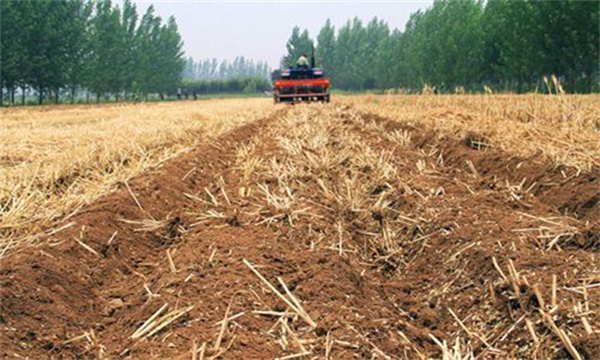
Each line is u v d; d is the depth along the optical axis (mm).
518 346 4133
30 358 3986
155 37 87938
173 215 7215
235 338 4074
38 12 51250
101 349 4230
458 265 5543
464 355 4266
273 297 4715
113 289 5277
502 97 18203
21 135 12328
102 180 8078
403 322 4781
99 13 68625
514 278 4633
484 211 6641
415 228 6719
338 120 17812
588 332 3830
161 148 11375
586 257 4938
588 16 38781
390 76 85688
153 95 101750
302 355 3959
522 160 8492
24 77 50281
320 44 113250
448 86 60844
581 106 11867
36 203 6848
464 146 10531
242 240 5805
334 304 4723
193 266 5168
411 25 81062
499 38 53562
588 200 6500
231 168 9891
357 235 6805
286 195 7621
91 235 5930
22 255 5211
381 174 8664
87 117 22531
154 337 4203
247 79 124812
